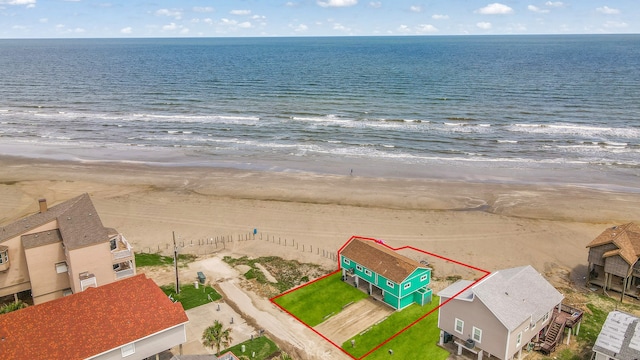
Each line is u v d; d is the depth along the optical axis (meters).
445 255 51.78
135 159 85.88
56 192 69.88
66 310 31.81
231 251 52.97
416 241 54.81
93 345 30.38
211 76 191.38
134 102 137.38
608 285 44.50
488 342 33.84
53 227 40.50
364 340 37.78
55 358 29.22
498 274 37.00
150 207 64.56
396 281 41.19
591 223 59.19
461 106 124.88
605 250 43.75
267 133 102.62
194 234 56.97
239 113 121.81
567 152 87.38
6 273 39.12
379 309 42.19
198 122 113.06
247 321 39.91
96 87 164.62
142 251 52.69
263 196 68.31
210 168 80.75
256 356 35.38
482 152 87.88
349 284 46.38
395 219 60.59
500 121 109.06
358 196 67.88
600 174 76.38
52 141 98.12
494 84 157.25
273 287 45.62
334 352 36.25
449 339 37.72
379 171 78.56
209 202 66.25
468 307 34.56
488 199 66.69
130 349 31.62
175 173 78.12
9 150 91.62
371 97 139.75
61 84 172.25
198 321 39.66
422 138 97.06
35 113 124.00
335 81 172.62
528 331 34.62
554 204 64.62
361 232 57.19
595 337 38.25
